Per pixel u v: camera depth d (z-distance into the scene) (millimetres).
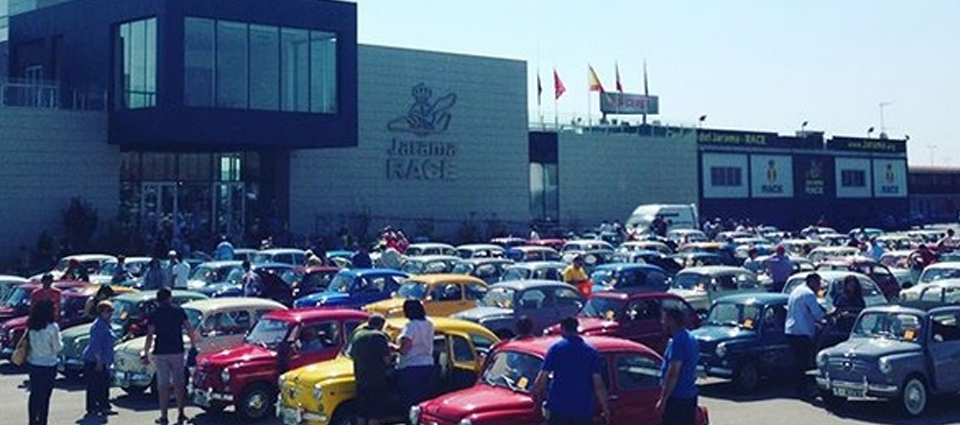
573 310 21812
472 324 13992
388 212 53688
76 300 21484
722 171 73875
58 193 42312
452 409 10969
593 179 66750
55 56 46031
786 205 77250
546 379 10562
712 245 37562
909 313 15883
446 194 56594
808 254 37188
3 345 21859
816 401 16766
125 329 18906
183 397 15570
